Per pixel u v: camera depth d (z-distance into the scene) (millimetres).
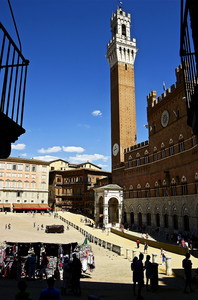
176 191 60562
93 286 19875
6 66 6547
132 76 108875
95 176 127062
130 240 58969
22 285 8422
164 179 66438
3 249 27766
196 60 6258
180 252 40938
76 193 124375
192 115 7254
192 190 53688
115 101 106312
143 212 76562
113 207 93875
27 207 111188
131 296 15969
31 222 83188
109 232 73688
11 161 112812
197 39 6129
